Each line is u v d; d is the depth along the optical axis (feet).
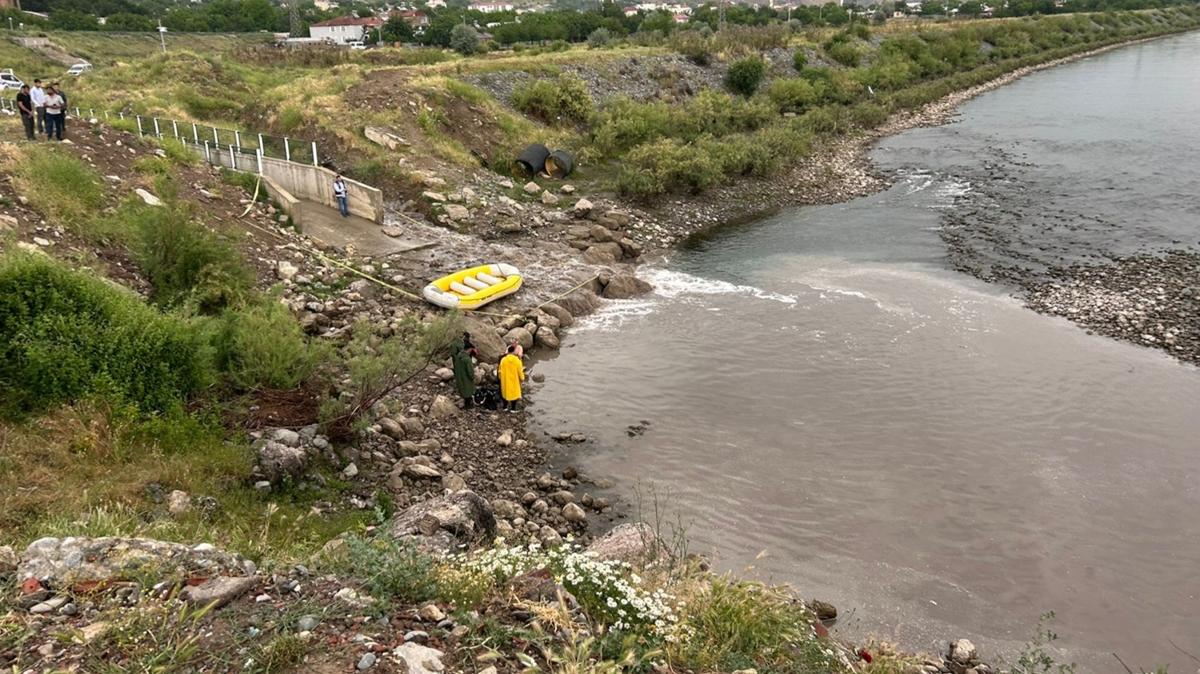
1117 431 51.55
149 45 302.04
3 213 55.47
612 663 18.48
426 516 32.86
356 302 65.21
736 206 108.99
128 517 30.01
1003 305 72.79
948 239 92.73
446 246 80.69
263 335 46.42
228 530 32.17
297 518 35.42
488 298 68.54
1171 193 106.52
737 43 192.75
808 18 350.43
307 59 185.37
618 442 50.75
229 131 101.65
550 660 18.81
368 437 45.42
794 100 169.99
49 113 73.26
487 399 53.98
